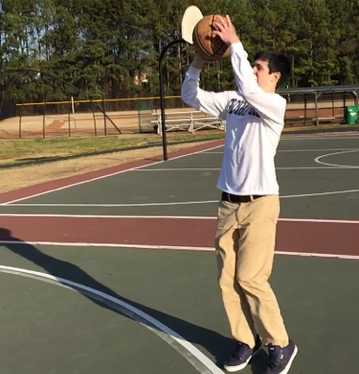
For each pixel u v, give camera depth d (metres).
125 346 4.33
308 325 4.55
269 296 3.66
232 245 3.73
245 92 3.29
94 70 70.25
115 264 6.72
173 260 6.75
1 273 6.51
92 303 5.36
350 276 5.80
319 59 76.69
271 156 3.56
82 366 4.02
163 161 18.78
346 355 3.98
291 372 3.77
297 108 46.59
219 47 3.48
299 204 10.08
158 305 5.23
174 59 72.88
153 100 50.00
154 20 74.25
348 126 34.09
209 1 70.56
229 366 3.82
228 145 3.65
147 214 9.76
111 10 76.12
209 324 4.70
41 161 20.86
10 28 72.38
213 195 11.47
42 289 5.86
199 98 3.77
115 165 18.52
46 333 4.67
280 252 6.88
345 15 79.44
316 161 16.92
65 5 83.19
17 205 11.32
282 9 78.69
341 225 8.23
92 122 47.03
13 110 53.56
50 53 80.69
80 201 11.52
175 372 3.85
